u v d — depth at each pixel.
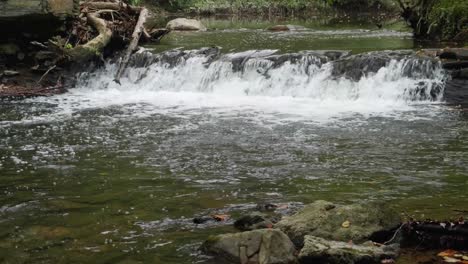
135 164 7.49
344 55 13.40
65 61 14.57
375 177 6.71
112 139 9.00
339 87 12.41
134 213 5.60
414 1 19.03
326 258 4.27
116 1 17.34
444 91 11.69
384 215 4.93
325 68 12.79
